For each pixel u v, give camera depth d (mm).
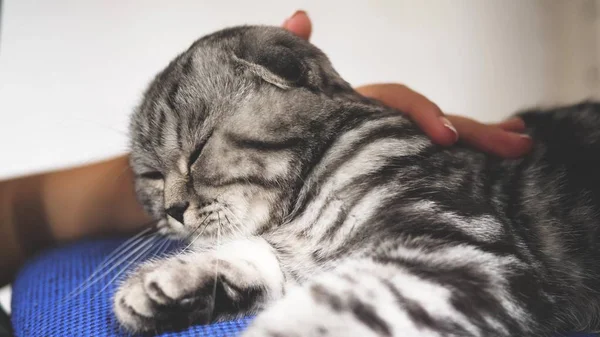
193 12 508
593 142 403
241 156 375
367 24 531
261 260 358
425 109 388
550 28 560
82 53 504
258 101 378
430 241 326
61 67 506
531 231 369
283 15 521
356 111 383
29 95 507
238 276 345
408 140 371
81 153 521
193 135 385
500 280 316
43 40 499
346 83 405
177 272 331
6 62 498
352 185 355
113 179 502
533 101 565
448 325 300
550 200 380
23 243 492
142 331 322
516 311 314
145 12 503
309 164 370
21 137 513
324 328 295
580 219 380
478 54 554
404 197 345
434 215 336
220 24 512
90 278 389
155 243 411
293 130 373
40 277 401
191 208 382
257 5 517
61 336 319
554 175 388
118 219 505
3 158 513
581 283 372
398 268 315
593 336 340
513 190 378
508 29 555
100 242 469
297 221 365
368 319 297
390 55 540
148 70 508
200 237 381
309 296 306
